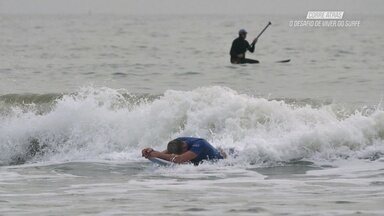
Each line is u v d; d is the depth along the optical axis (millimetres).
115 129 47156
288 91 72000
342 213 27250
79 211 28344
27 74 91125
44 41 185875
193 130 45750
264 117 45219
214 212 27781
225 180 35344
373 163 39000
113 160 42406
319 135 40969
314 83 80188
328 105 53719
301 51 144250
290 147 40719
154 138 46094
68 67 102188
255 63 105938
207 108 46594
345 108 51594
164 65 106062
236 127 45000
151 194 31938
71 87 75312
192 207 28781
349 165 38844
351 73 92438
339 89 73562
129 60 118375
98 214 27719
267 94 69375
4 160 47375
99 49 150875
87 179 36594
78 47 158250
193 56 129125
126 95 58625
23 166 41656
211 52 140375
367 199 29938
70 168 40250
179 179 35906
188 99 47250
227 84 79000
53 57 125062
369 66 103938
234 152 40594
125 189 33375
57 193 32562
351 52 138250
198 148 39594
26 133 48344
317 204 29078
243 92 71500
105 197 31359
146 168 39500
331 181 34688
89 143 46719
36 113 53844
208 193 31969
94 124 47562
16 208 29031
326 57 125562
